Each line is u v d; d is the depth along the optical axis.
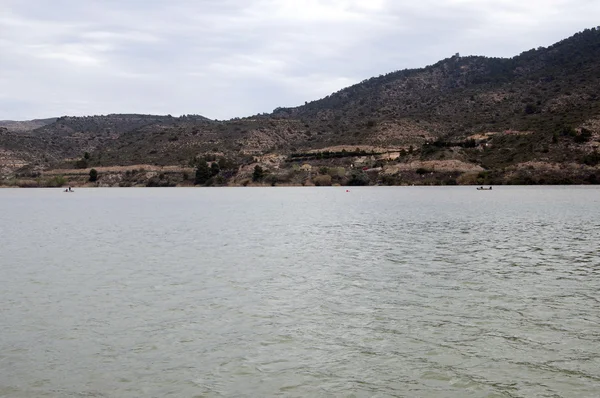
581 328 23.17
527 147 195.75
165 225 70.00
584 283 31.64
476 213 82.50
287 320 24.64
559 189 160.12
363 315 25.31
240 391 17.52
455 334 22.56
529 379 18.22
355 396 17.16
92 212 95.38
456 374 18.66
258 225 68.69
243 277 34.06
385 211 89.12
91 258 42.06
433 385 17.86
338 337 22.31
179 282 32.69
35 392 17.48
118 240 53.84
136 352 20.80
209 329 23.45
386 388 17.66
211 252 44.81
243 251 45.25
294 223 70.50
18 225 71.38
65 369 19.23
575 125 197.62
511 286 30.97
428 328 23.36
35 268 37.78
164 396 17.19
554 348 20.89
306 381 18.20
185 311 26.22
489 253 42.81
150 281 33.06
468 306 26.73
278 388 17.70
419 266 37.44
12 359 20.16
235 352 20.75
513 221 69.12
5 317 25.38
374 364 19.53
